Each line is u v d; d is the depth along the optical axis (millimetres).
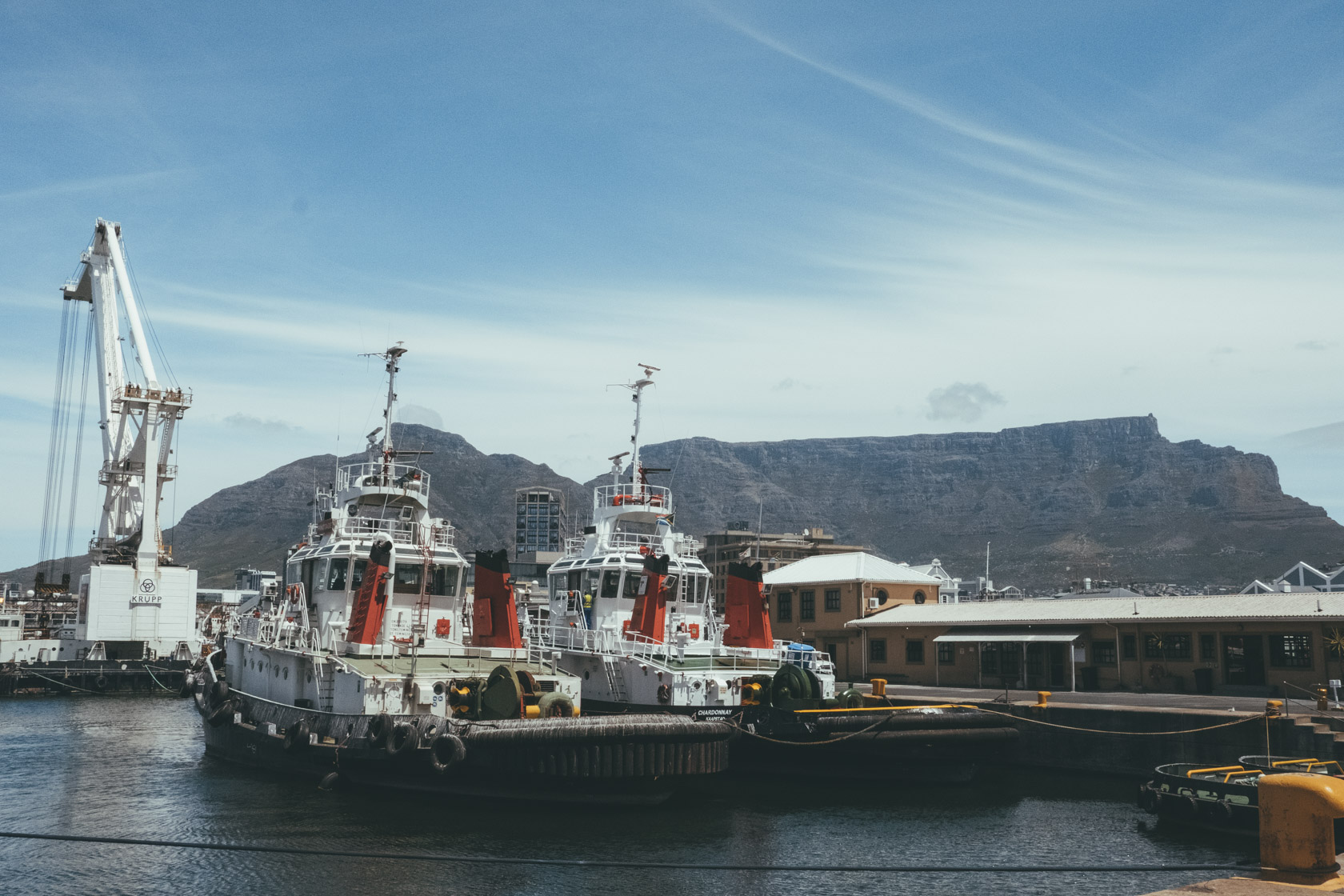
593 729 25844
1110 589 95500
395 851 23250
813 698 33438
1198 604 47469
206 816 26703
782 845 24734
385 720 27125
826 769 32688
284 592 36406
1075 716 36000
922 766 32500
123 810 28000
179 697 68688
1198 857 23812
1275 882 11625
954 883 21891
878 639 58531
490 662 31438
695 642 35844
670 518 40219
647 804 27172
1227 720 32562
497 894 20625
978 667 52781
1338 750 29766
